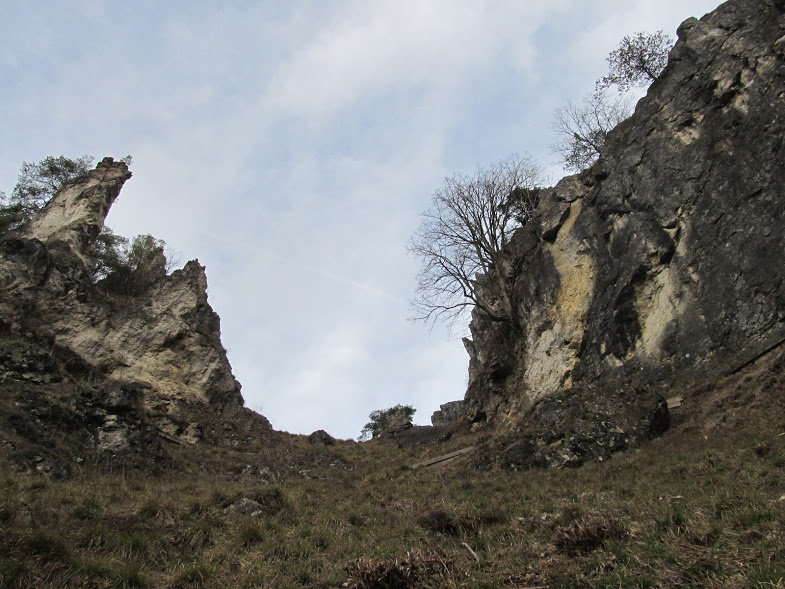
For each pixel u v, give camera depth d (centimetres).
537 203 4666
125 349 3697
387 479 2519
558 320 3453
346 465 3350
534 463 2133
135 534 1202
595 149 4631
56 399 2478
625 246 3194
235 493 1609
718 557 803
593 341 3128
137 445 2477
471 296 4225
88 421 2461
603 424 2189
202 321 4141
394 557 1041
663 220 3039
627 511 1166
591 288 3344
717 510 1016
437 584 891
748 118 2875
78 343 3497
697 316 2661
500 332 4038
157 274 4653
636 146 3422
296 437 4069
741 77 3003
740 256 2603
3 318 3216
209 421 3628
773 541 826
